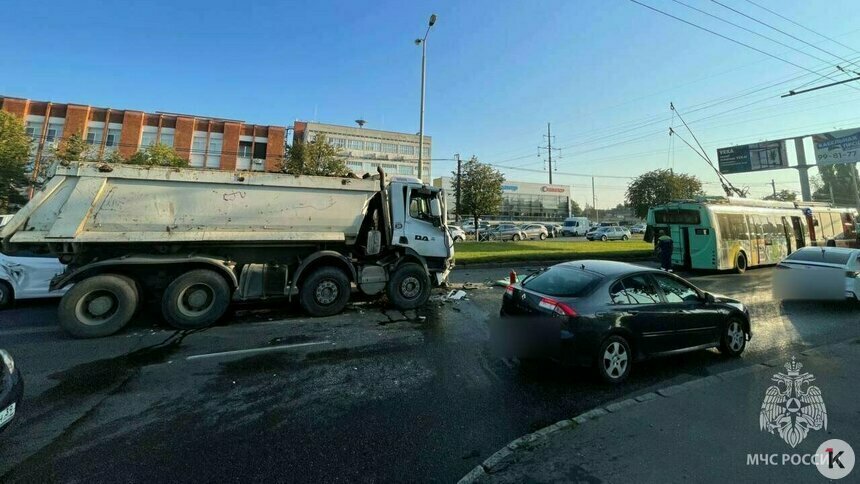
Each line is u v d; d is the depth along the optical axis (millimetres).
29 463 2834
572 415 3738
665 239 13773
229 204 7359
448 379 4590
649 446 3008
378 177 8508
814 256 9383
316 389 4262
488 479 2635
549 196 66188
